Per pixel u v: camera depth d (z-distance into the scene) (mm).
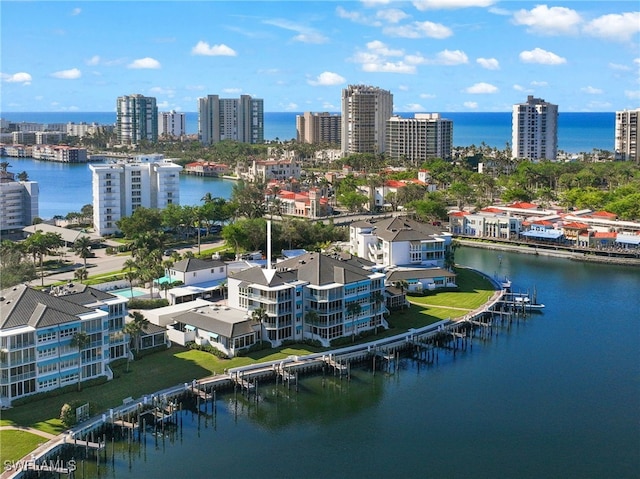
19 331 128625
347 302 167750
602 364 160000
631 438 125625
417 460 118375
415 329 176750
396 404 139375
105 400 132125
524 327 186750
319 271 169625
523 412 135875
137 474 112625
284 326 163500
